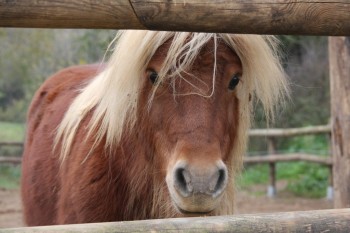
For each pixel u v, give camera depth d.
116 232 2.06
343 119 5.13
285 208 10.77
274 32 2.32
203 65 3.08
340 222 2.21
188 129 2.99
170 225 2.12
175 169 2.96
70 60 17.45
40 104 5.30
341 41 5.09
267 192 12.38
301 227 2.18
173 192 3.03
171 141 3.10
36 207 4.46
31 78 17.89
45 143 4.54
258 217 2.19
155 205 3.63
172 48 3.09
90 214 3.62
